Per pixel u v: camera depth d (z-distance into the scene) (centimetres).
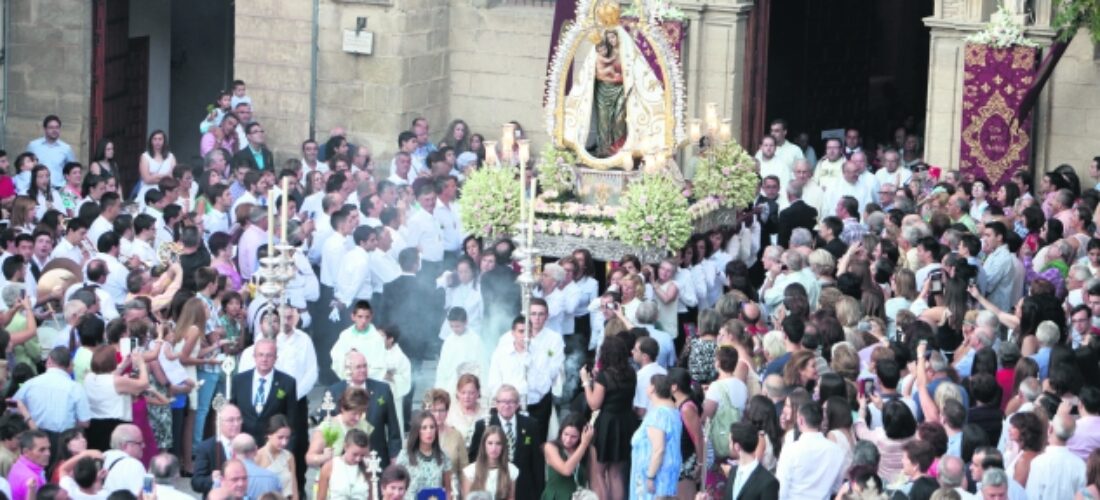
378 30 7575
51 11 7656
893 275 5528
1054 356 4747
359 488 4156
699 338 4991
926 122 7419
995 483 3869
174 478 5044
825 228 5944
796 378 4578
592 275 5672
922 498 3900
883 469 4259
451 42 7862
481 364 5103
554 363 4997
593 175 5953
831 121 8412
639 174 5903
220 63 8506
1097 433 4341
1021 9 7131
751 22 7569
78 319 4888
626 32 5941
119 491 3756
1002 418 4509
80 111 7719
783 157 7175
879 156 7438
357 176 6612
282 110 7719
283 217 4609
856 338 4809
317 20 7625
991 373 4628
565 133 5988
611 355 4612
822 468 4138
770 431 4328
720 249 5997
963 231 5872
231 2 8462
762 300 5541
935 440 4138
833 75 8369
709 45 7538
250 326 5388
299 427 4753
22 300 4962
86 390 4756
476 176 5912
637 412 4812
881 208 6569
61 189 6519
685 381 4494
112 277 5456
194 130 8550
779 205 6906
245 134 7294
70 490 4091
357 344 4981
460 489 4312
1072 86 7219
